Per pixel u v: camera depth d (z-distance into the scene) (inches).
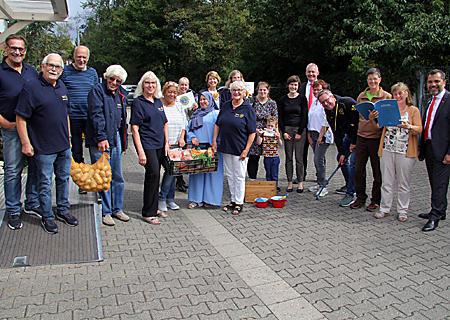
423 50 448.8
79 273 143.9
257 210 227.8
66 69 204.5
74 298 126.6
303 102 263.3
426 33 422.9
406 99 201.0
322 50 594.6
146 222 204.5
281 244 175.8
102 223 198.7
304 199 251.0
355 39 508.7
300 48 598.9
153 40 1200.2
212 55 1149.1
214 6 1149.1
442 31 429.4
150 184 200.8
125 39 1283.2
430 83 193.3
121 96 197.0
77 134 209.6
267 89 259.1
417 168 343.0
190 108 271.7
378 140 216.4
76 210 187.8
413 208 228.7
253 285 138.1
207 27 1112.8
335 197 255.6
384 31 461.1
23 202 195.2
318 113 261.0
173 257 160.7
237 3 1128.2
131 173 325.7
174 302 126.0
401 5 454.0
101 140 182.4
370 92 222.7
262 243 176.9
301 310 122.5
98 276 142.3
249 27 752.3
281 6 590.6
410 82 460.8
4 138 164.1
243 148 216.7
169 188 221.8
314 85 260.4
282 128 268.7
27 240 161.0
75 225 175.0
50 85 162.1
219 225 201.5
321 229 195.0
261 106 262.4
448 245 174.2
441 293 133.1
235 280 141.7
